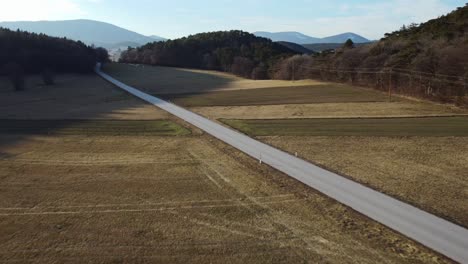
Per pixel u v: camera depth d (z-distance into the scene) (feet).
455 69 223.30
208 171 98.73
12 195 81.87
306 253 58.80
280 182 90.17
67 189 85.76
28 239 62.80
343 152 115.34
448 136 133.08
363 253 58.70
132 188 86.63
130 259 56.90
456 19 324.19
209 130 148.36
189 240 62.80
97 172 97.76
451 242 61.82
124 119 173.47
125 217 71.51
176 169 100.42
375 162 104.73
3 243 61.41
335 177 92.89
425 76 232.73
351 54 326.03
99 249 59.72
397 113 179.63
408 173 95.25
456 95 209.56
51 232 65.26
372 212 73.10
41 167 101.40
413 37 316.40
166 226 67.87
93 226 67.67
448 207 74.90
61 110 199.82
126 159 109.50
